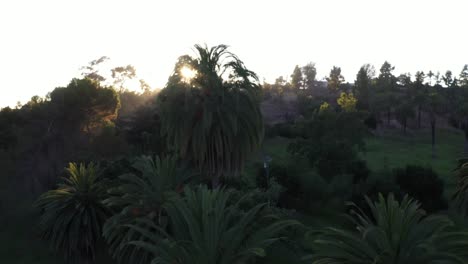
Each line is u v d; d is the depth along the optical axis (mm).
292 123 103688
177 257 13789
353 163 43594
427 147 86812
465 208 29906
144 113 56469
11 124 44188
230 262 13922
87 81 43938
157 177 21250
